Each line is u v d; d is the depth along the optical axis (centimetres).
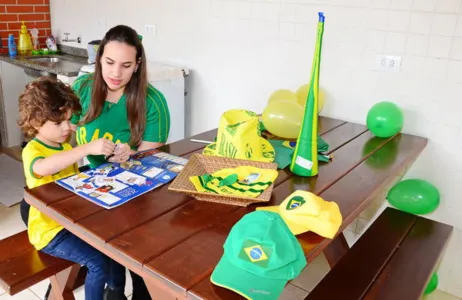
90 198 132
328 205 121
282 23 265
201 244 112
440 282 242
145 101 188
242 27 285
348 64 244
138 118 188
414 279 157
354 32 237
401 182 213
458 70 212
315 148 156
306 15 254
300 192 123
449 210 232
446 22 210
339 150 192
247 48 287
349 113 250
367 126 219
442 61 215
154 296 114
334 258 216
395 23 224
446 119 221
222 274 97
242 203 134
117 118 189
